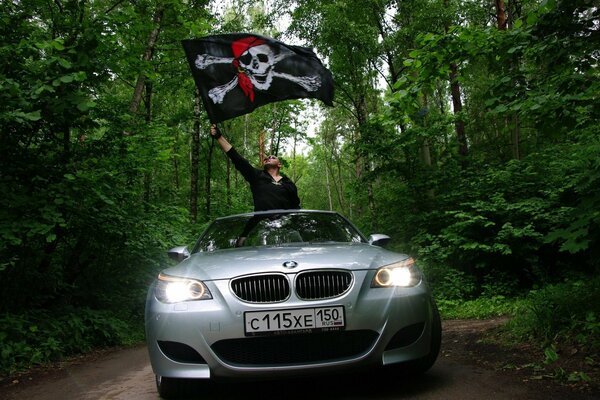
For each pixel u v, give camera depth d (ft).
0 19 18.78
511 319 16.81
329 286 9.94
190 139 68.13
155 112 61.52
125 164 23.89
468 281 31.17
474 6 43.09
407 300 10.18
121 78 25.66
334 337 9.69
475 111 58.18
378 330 9.74
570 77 11.10
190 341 9.59
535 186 31.83
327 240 13.48
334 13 45.34
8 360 16.56
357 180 42.86
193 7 41.93
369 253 11.16
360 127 41.11
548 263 30.76
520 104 11.71
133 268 28.63
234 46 17.28
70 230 22.75
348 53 49.24
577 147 16.44
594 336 12.17
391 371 11.32
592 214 11.17
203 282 10.11
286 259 10.44
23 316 19.93
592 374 10.16
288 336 9.57
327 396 10.16
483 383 10.39
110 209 23.43
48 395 12.80
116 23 21.83
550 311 14.35
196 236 39.68
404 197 38.68
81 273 27.09
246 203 73.31
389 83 51.55
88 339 21.56
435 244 32.86
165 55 35.50
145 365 16.57
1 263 18.84
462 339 16.17
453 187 36.86
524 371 11.08
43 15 21.18
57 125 20.12
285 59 17.44
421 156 43.75
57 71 17.44
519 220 30.42
